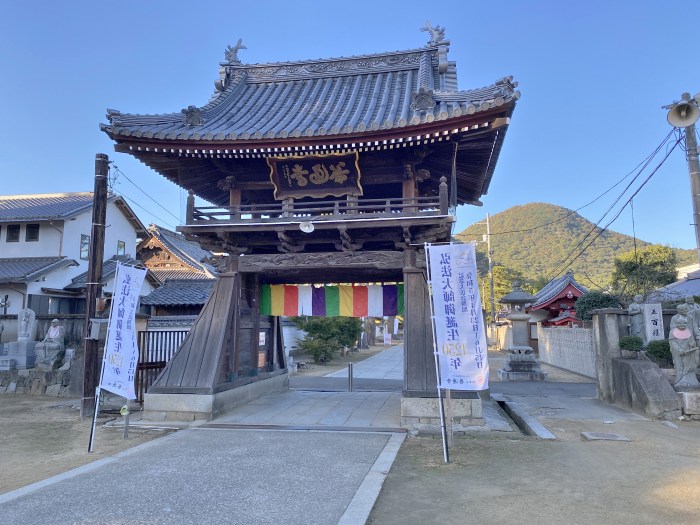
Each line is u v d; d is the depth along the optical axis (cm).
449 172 1267
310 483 651
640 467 728
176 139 1110
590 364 2258
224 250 1252
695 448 852
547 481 658
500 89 972
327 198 1298
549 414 1205
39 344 1803
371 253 1186
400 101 1315
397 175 1203
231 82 1591
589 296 2408
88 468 729
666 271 2991
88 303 1241
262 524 513
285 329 3747
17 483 674
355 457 785
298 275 1451
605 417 1159
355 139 1073
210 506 567
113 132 1100
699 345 1150
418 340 1084
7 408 1407
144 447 861
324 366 3156
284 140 1091
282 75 1600
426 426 1012
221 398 1151
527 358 2191
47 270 2389
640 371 1229
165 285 2912
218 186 1288
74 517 534
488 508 558
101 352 1313
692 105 1318
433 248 873
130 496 603
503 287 6034
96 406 884
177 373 1141
